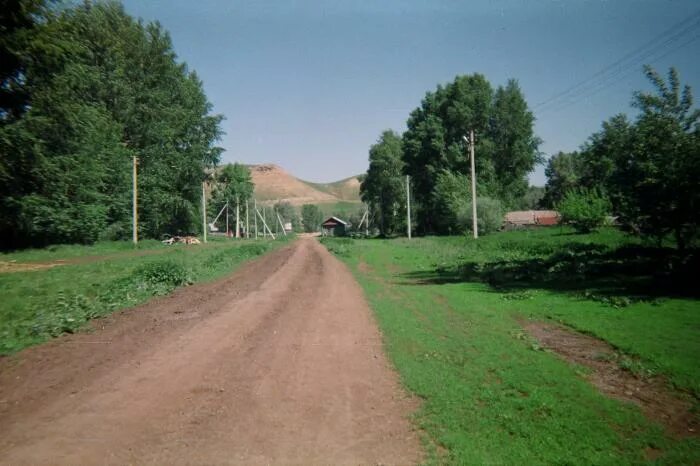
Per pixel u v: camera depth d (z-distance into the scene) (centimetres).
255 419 584
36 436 538
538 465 461
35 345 956
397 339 963
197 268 2392
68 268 2425
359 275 2241
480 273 2141
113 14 5209
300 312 1302
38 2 2817
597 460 468
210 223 10481
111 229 4822
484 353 845
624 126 1772
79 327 1112
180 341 983
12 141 3147
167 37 5681
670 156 1567
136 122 5241
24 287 1681
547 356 820
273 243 6241
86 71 4138
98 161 4422
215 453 495
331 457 486
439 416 579
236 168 9238
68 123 3675
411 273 2312
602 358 809
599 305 1248
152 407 623
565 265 2072
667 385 679
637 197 1722
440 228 7025
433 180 6900
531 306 1281
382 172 8944
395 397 655
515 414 580
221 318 1226
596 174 4481
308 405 629
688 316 1072
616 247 2414
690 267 1585
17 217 3597
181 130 5841
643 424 551
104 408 620
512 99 6669
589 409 591
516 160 6788
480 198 5056
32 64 2997
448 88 7069
